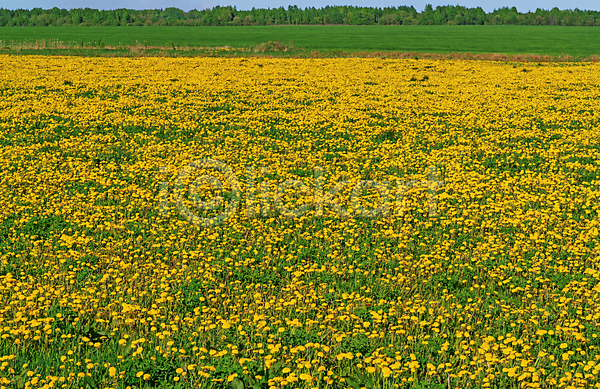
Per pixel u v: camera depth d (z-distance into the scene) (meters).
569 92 35.41
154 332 8.47
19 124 24.19
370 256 11.71
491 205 14.52
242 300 9.70
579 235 12.45
